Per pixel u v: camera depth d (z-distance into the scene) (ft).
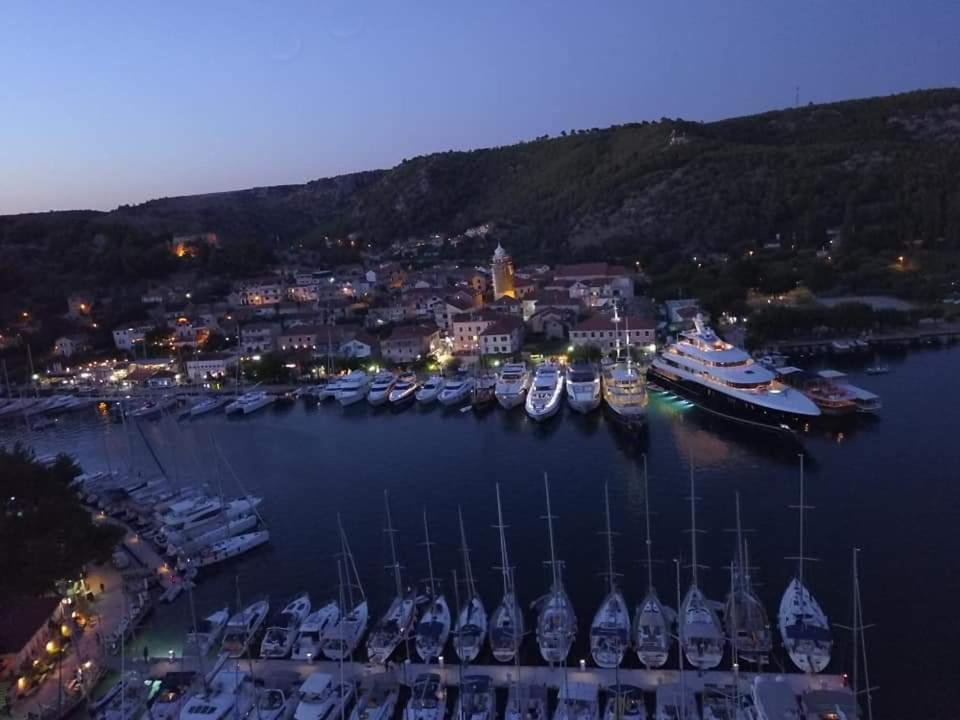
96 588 257.96
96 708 189.37
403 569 261.03
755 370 419.74
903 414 396.57
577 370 492.54
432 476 360.89
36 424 532.32
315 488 354.74
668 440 389.19
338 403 526.98
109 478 374.43
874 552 247.91
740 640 189.37
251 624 223.51
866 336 591.78
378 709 177.78
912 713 170.30
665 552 260.62
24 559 221.25
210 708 179.93
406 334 626.64
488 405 482.28
